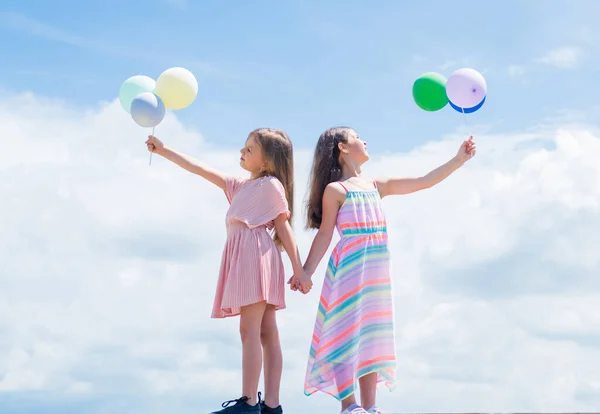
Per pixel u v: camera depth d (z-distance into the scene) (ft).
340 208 11.18
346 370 10.54
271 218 11.04
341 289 10.82
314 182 11.71
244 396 10.39
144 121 11.33
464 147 11.86
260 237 10.89
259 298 10.61
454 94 11.73
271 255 10.89
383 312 10.90
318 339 10.96
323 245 11.12
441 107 12.27
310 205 11.76
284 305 11.00
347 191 11.16
